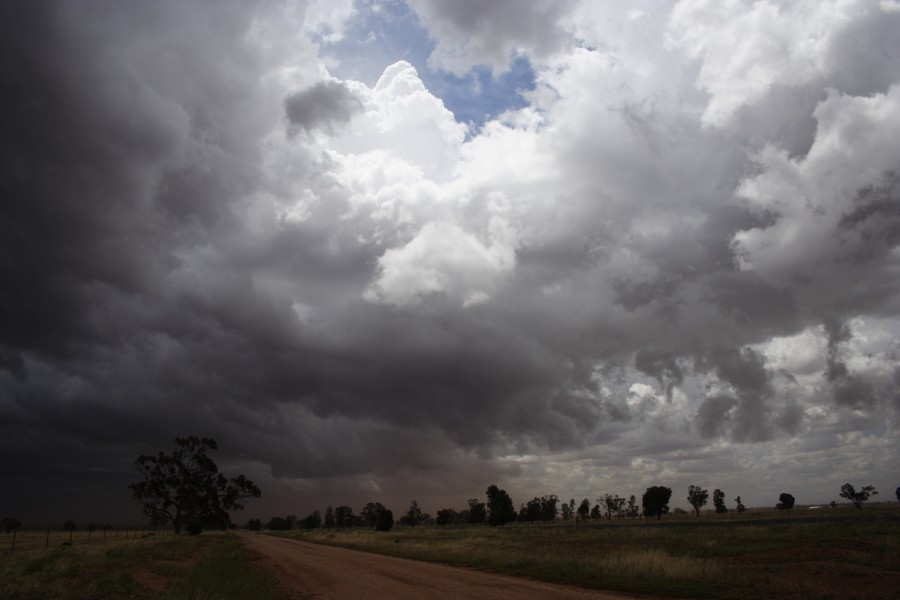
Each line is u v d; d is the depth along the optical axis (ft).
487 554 104.17
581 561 82.53
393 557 119.24
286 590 65.31
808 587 54.13
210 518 360.89
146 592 64.54
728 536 130.93
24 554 109.40
